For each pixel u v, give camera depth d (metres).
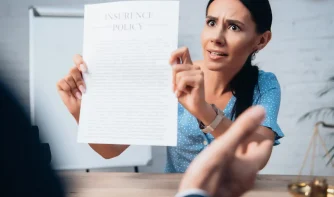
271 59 1.97
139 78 0.82
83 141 0.84
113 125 0.83
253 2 1.03
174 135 0.80
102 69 0.85
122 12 0.84
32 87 1.85
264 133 1.05
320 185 0.57
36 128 0.21
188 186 0.29
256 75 1.15
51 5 2.01
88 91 0.86
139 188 0.76
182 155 1.17
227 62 1.07
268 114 1.08
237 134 0.31
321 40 1.96
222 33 1.04
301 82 1.97
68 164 1.89
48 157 0.21
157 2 0.82
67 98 0.94
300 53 1.97
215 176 0.30
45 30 1.85
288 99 1.99
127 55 0.83
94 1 2.00
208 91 1.17
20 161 0.18
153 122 0.81
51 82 1.86
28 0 2.00
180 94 0.83
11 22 2.01
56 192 0.20
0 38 2.01
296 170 2.01
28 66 2.01
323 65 1.96
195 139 1.14
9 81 0.19
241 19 1.03
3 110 0.18
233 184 0.31
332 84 1.96
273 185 0.79
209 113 0.85
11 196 0.18
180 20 1.96
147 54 0.82
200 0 1.94
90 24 0.87
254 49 1.11
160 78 0.81
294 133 2.00
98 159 1.91
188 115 1.15
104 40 0.85
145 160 1.93
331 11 1.94
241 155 0.33
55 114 1.86
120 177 0.85
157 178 0.84
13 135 0.18
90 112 0.85
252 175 0.32
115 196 0.71
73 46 1.86
